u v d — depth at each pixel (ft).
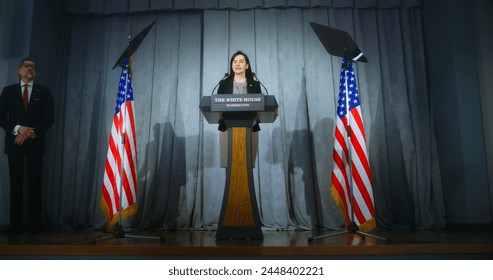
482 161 12.55
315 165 13.58
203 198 13.35
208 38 14.25
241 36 14.35
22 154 11.30
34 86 11.87
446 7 13.38
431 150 13.76
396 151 13.66
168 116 13.84
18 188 11.22
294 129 13.73
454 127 12.98
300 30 14.44
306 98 13.98
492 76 12.79
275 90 13.94
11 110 11.59
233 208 8.78
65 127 13.92
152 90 14.05
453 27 13.20
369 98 14.03
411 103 14.06
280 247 7.26
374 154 13.69
